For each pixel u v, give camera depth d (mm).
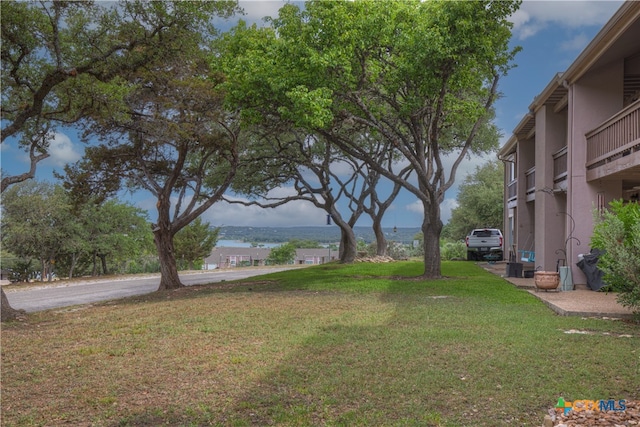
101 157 19703
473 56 16312
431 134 17766
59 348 8086
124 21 15109
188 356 7113
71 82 14398
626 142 11961
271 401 5105
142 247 45938
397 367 6215
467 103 17984
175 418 4730
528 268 21734
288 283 18656
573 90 14828
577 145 14742
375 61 17250
